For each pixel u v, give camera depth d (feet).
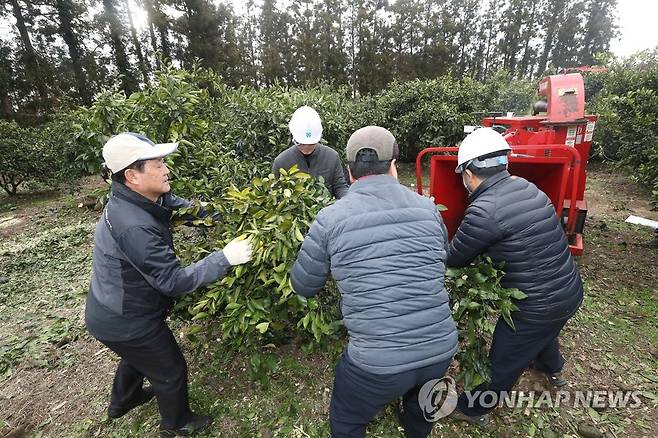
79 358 9.75
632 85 14.76
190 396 7.98
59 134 28.19
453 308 6.63
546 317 5.89
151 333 5.98
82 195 29.91
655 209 13.44
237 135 16.49
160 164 5.75
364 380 4.80
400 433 6.97
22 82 61.67
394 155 5.03
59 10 67.77
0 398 8.55
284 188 6.68
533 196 5.90
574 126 11.66
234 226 7.06
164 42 79.46
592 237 15.05
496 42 126.00
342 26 105.70
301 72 96.63
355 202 4.77
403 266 4.59
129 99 10.13
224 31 83.87
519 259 5.79
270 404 7.76
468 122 28.60
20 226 22.38
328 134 20.24
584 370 8.35
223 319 6.75
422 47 106.63
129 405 7.36
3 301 12.96
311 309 6.26
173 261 5.56
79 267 15.48
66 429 7.63
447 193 9.82
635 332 9.49
